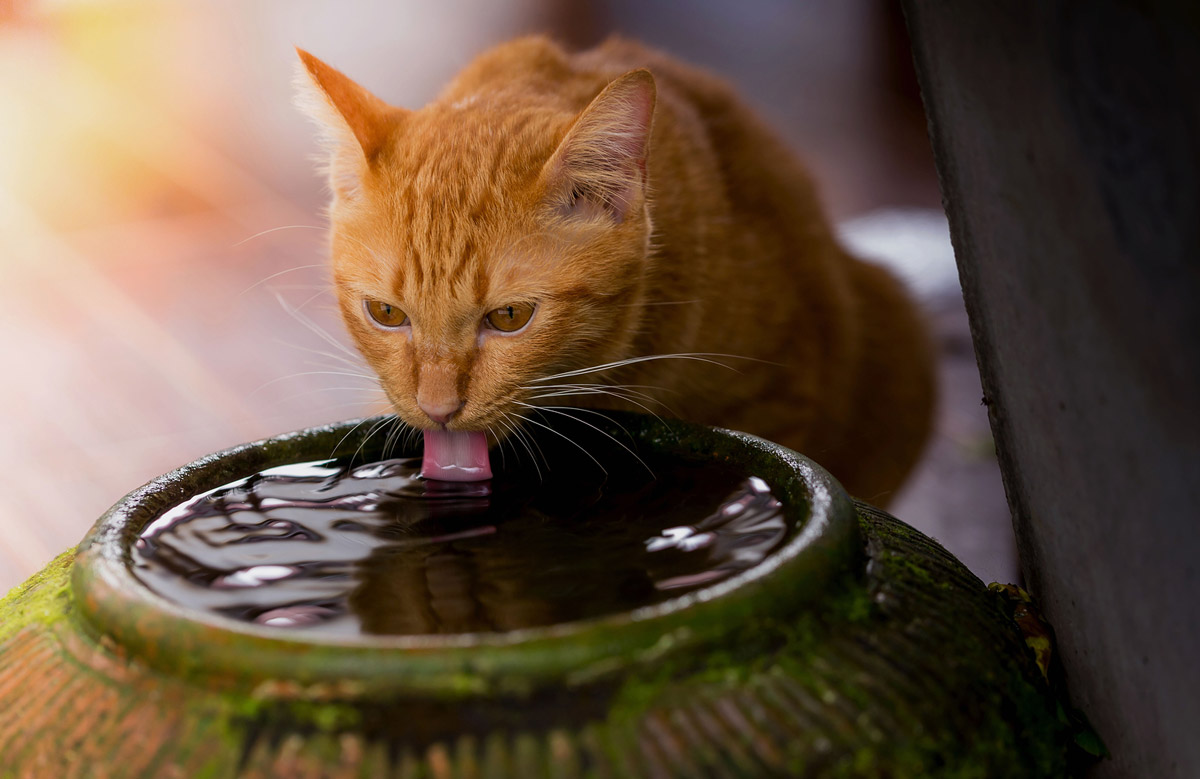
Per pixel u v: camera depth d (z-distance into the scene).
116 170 2.36
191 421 1.35
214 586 0.74
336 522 0.78
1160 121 0.70
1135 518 0.74
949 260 1.71
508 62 1.01
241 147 2.47
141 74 3.06
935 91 0.78
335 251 0.92
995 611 0.76
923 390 1.12
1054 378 0.76
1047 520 0.79
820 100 2.59
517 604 0.73
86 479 1.23
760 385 0.99
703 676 0.69
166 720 0.69
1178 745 0.74
